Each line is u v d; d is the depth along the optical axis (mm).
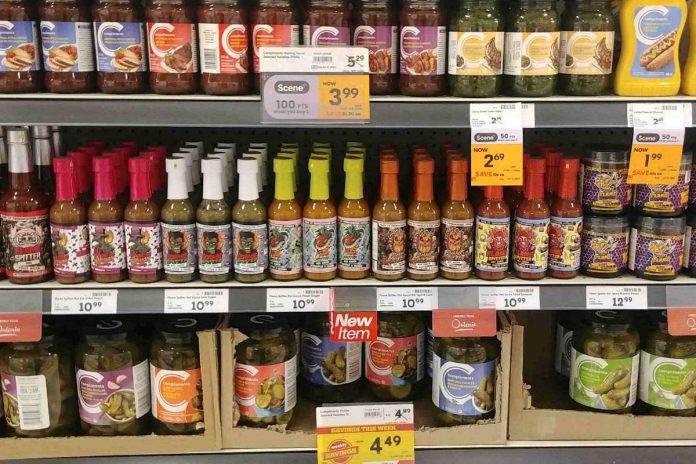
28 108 1347
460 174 1486
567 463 1551
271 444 1548
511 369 1541
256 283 1488
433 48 1410
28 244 1451
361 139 1903
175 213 1455
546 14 1401
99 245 1460
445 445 1565
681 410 1577
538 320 1931
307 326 1704
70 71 1392
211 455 1534
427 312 1779
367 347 1706
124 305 1453
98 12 1376
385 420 1554
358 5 1458
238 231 1467
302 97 1354
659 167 1425
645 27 1419
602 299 1486
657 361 1579
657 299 1489
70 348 1591
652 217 1497
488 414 1578
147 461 1523
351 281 1505
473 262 1540
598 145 1609
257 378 1544
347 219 1491
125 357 1529
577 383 1616
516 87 1429
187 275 1484
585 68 1430
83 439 1510
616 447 1558
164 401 1538
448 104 1384
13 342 1526
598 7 1425
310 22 1394
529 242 1494
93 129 1868
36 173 1573
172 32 1377
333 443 1538
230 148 1687
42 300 1448
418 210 1490
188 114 1358
